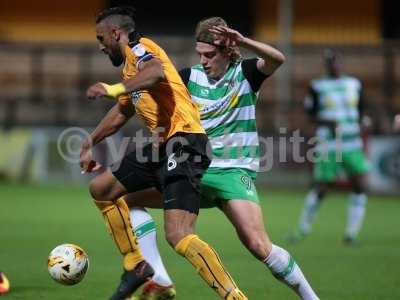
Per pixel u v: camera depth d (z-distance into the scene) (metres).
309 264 26.39
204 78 17.81
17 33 74.06
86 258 17.61
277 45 62.78
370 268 25.53
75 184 55.72
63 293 20.36
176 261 26.34
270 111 62.44
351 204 32.69
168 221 15.90
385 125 57.72
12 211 41.44
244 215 16.89
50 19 74.06
